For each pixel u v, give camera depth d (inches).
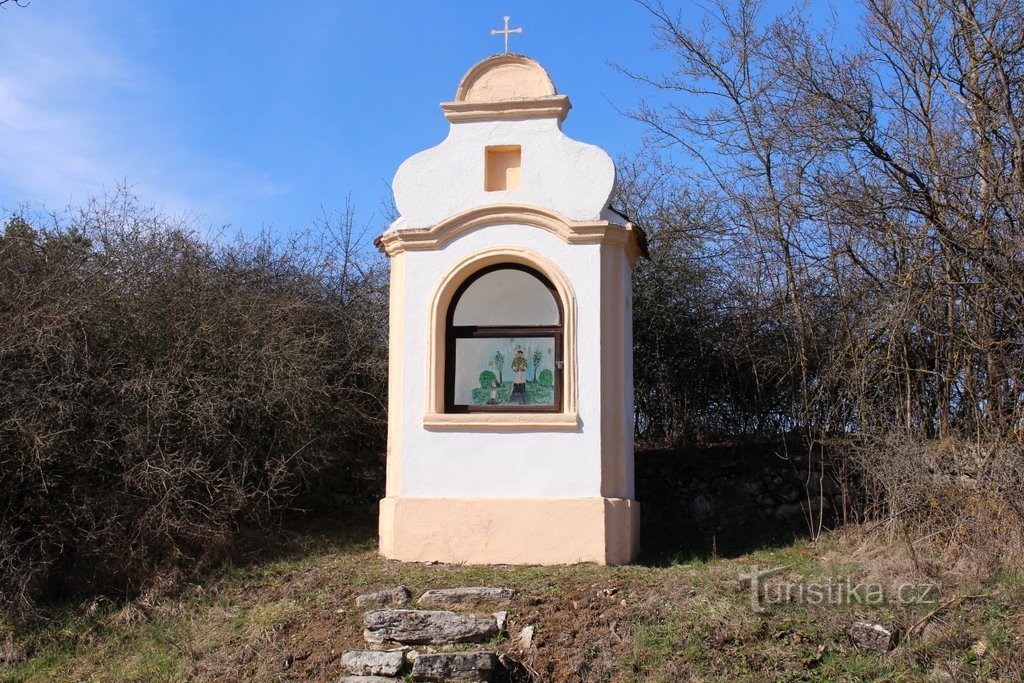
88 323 434.3
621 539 402.9
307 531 473.4
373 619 335.0
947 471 398.6
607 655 318.7
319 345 505.0
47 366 415.2
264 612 366.6
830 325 506.9
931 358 445.4
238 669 331.3
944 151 450.0
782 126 497.0
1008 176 421.4
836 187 457.4
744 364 557.6
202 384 450.0
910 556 372.8
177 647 353.1
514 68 438.3
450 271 422.3
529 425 407.2
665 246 598.2
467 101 434.6
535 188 426.0
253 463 461.7
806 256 496.4
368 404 544.4
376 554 426.9
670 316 579.8
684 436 584.7
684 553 441.7
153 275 486.0
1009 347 406.3
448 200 430.0
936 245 427.8
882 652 307.6
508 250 419.5
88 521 405.1
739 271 569.0
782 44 491.8
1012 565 352.5
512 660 318.0
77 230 486.6
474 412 419.5
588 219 417.7
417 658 310.8
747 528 483.5
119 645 362.3
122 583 399.5
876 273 465.7
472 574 379.2
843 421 481.4
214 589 397.4
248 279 549.0
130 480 410.6
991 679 293.7
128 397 426.9
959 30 459.5
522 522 400.5
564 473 404.2
